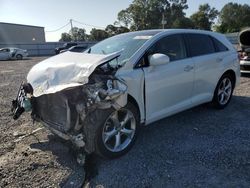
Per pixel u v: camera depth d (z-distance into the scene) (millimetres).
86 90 3260
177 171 3357
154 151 3867
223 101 5695
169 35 4516
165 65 4230
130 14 80375
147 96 3973
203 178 3205
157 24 80625
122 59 3963
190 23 78375
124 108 3652
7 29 54812
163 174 3301
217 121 5004
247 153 3764
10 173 3389
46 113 3838
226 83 5742
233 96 6750
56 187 3107
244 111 5566
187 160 3609
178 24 77188
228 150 3855
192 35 4957
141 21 80500
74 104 3332
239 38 9406
